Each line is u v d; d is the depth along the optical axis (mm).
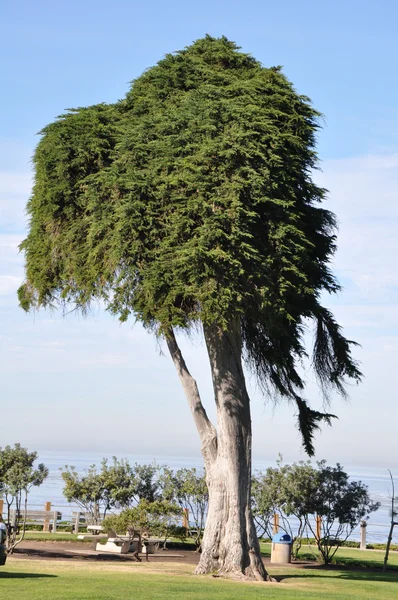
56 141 23516
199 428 23281
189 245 20375
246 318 25141
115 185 21703
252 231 21109
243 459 22672
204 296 20188
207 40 24234
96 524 29516
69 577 17688
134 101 23906
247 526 22312
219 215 20328
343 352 26031
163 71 23156
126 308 21594
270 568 25281
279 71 23266
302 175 22688
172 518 26703
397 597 18344
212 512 22359
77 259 23297
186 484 29375
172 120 21672
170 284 20781
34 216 24750
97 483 29562
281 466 29422
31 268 24844
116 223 21469
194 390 23500
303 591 18547
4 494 26203
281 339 25266
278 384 26297
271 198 21000
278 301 21172
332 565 27281
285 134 21562
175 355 23672
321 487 28328
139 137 21844
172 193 21031
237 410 22797
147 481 30203
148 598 14727
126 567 22172
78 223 23328
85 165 23328
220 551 21969
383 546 34844
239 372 23094
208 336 22984
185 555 27781
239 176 20766
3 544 15773
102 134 23312
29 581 16297
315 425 26656
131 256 21375
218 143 20672
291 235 21453
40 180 24156
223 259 20219
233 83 22172
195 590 16891
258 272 20531
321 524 32875
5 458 26156
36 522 33594
